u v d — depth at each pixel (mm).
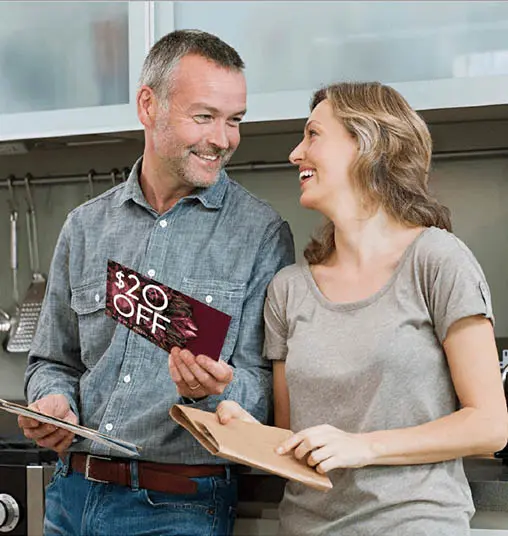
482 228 2371
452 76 2066
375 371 1518
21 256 2691
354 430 1534
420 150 1657
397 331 1523
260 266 1804
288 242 1854
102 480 1764
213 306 1783
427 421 1511
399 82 2066
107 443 1575
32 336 2531
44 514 1952
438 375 1535
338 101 1653
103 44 2248
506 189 2357
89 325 1862
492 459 2008
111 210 1915
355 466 1454
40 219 2674
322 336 1579
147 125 1866
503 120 2191
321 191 1635
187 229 1842
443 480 1516
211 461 1738
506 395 2113
